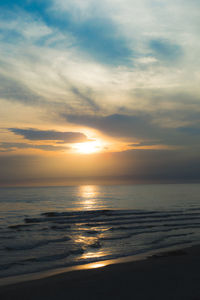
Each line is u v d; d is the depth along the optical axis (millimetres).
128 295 6004
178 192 123500
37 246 15117
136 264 9781
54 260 11898
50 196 99500
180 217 30500
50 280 7949
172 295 5820
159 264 9516
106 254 13117
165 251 13672
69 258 12281
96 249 14305
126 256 12609
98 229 22094
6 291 6871
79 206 52625
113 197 89125
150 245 15375
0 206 51969
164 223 25469
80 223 26281
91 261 11688
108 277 7883
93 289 6648
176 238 17547
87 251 13805
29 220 29031
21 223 27031
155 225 24078
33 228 22906
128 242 16234
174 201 63969
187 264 9281
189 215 32469
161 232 20078
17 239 17500
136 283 7020
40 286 7223
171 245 15328
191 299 5488
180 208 44156
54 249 14289
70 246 15086
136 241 16562
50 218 30578
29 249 14297
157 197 83938
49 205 55469
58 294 6398
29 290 6871
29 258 12234
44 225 24906
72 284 7273
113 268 9289
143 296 5863
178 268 8664
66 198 84812
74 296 6164
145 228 22266
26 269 10352
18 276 9281
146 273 8141
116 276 7957
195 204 53406
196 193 110312
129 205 53656
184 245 15289
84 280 7664
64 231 21156
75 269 10234
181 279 7207
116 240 16938
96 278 7844
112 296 5992
